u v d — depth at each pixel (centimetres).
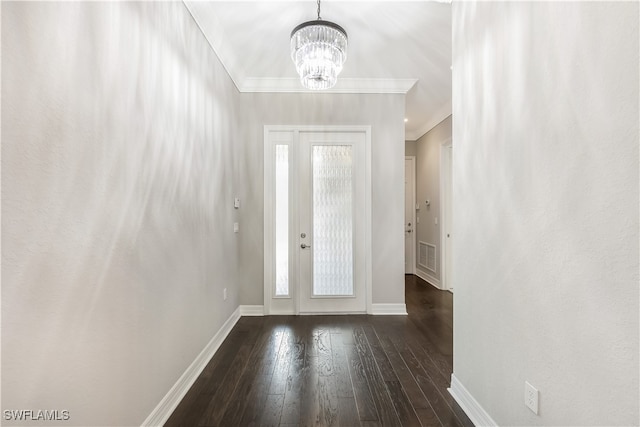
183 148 190
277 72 312
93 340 114
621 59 83
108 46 121
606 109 87
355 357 232
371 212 334
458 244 178
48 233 95
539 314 114
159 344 160
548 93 109
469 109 164
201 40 219
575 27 98
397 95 335
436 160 461
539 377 114
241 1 207
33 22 89
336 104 335
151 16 153
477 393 158
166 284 168
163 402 163
